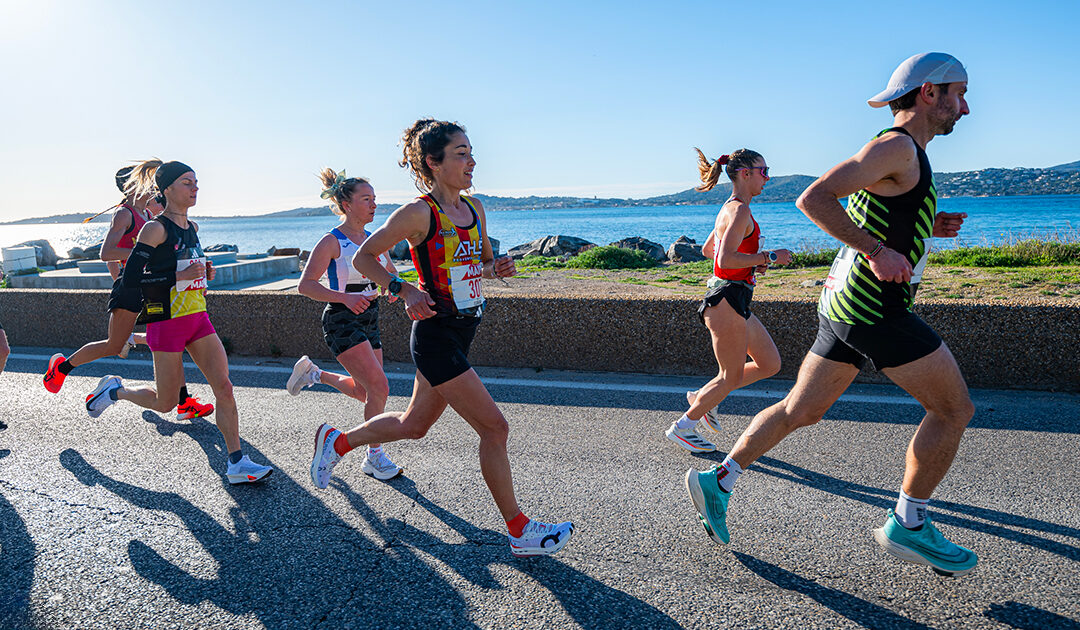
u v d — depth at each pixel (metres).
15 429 4.91
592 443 4.43
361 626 2.51
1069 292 8.80
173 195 3.98
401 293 2.74
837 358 2.82
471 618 2.54
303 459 4.27
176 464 4.20
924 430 2.70
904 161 2.47
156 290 3.90
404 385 6.07
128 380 6.44
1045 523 3.18
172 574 2.90
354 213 4.01
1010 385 5.28
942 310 5.35
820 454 4.12
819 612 2.53
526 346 6.48
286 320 7.25
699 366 6.05
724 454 4.21
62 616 2.61
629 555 2.99
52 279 14.57
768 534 3.15
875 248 2.46
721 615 2.53
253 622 2.54
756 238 3.97
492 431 2.86
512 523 2.90
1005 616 2.48
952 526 3.18
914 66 2.60
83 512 3.53
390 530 3.28
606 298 6.21
